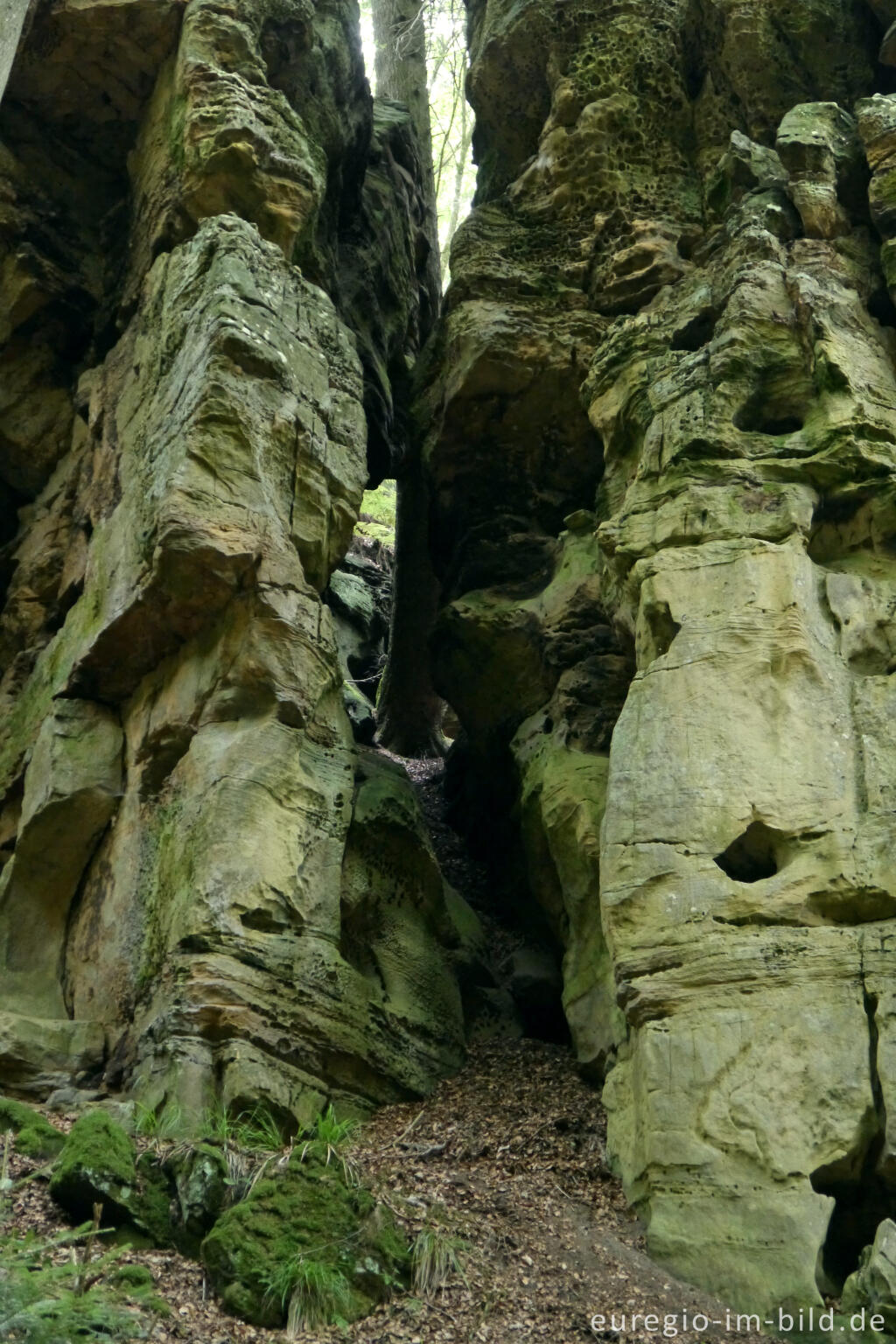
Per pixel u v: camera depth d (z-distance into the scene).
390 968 10.04
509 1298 7.00
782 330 10.39
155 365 10.74
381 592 17.41
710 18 13.20
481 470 12.66
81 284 11.98
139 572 9.77
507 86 13.90
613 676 10.89
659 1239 7.52
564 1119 9.13
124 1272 6.59
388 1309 6.79
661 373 10.74
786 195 11.44
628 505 10.03
